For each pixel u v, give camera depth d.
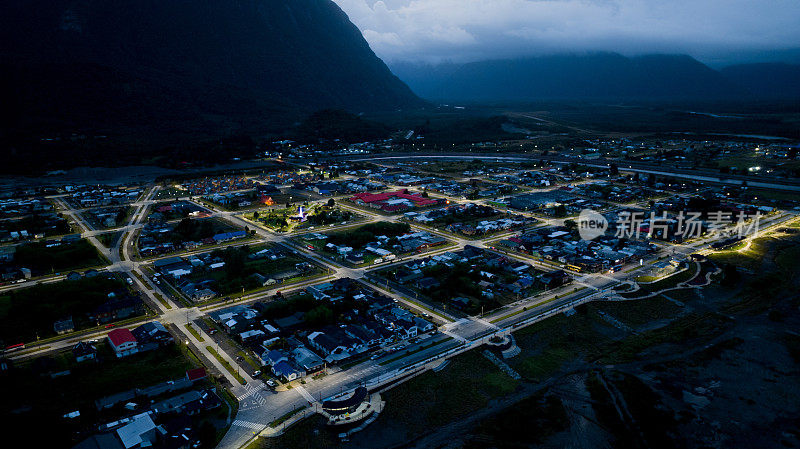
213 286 130.75
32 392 84.19
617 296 124.94
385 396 84.94
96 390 85.69
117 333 101.75
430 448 74.19
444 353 97.31
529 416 81.88
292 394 85.00
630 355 101.19
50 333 106.44
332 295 126.06
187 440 71.88
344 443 74.50
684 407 85.00
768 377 93.94
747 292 130.62
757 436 78.31
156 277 138.38
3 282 134.62
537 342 104.19
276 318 112.44
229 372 91.69
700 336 109.06
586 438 77.25
